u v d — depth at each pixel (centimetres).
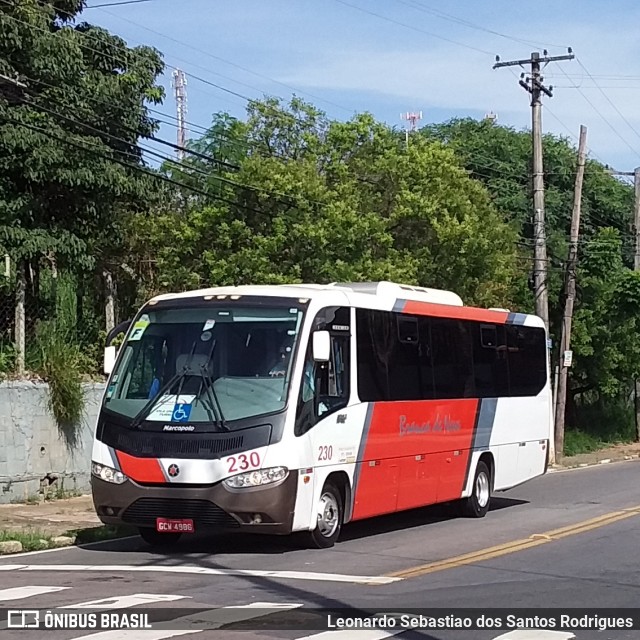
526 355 1981
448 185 2981
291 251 2703
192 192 3130
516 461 1905
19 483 1862
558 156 5072
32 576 1121
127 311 2625
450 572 1153
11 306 2012
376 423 1444
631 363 4041
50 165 2031
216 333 1305
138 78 2238
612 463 3312
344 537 1481
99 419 1298
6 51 2012
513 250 3659
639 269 4078
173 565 1203
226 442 1225
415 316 1591
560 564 1230
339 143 3067
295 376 1268
